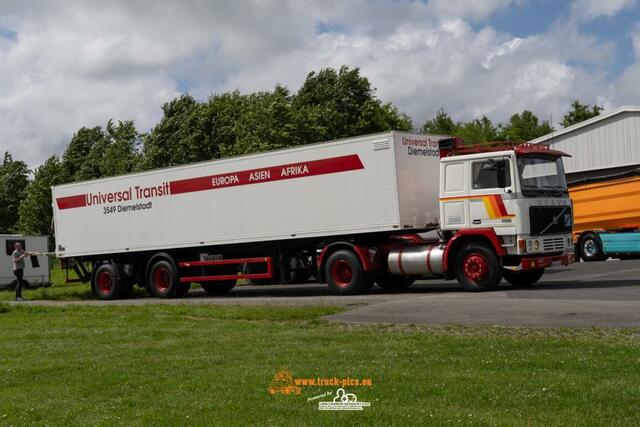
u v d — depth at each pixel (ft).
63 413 22.99
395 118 202.18
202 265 68.03
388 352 29.25
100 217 74.84
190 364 29.35
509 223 51.34
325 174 59.31
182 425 20.48
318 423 19.70
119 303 63.41
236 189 64.80
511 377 23.52
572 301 40.37
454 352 28.45
